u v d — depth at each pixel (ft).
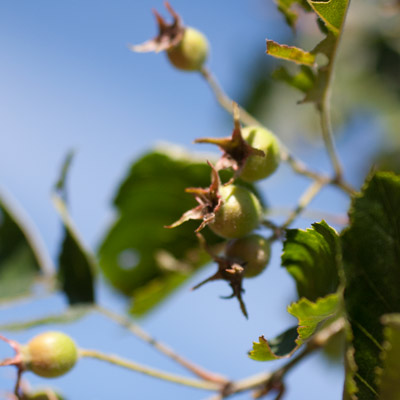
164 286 1.08
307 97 0.95
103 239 1.08
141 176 1.05
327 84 0.94
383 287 0.82
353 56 1.23
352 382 0.80
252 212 0.88
